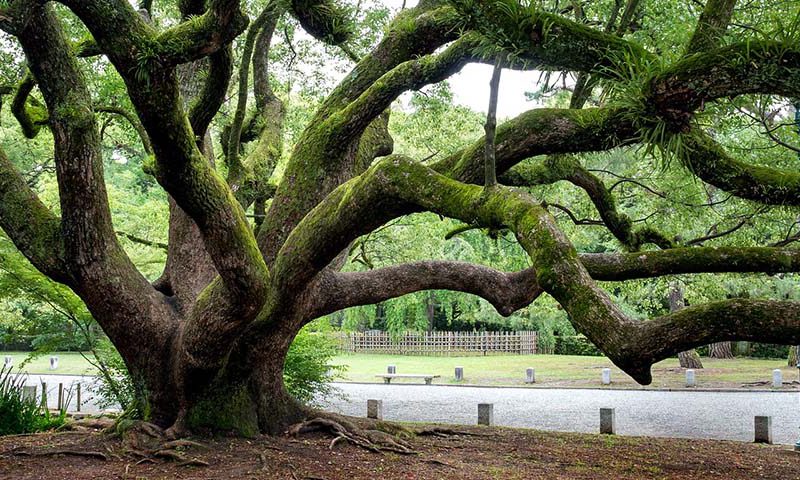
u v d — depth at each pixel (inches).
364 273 389.1
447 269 384.8
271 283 332.2
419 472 323.6
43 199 679.7
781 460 390.9
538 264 170.9
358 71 379.9
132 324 336.5
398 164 251.6
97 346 516.4
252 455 329.7
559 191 596.7
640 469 358.0
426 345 1598.2
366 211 267.9
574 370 1181.1
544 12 158.4
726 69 143.0
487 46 162.2
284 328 361.7
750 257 249.9
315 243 307.7
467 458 366.3
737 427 576.4
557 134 270.4
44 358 1381.6
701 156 230.2
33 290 469.4
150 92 212.1
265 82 496.4
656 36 354.9
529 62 166.6
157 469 307.3
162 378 346.6
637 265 277.3
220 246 271.0
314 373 499.5
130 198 1106.1
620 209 642.2
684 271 269.4
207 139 416.2
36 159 732.7
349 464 328.5
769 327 159.3
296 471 309.7
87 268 316.2
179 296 369.1
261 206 479.2
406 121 688.4
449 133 675.4
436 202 231.9
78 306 480.1
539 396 826.8
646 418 631.8
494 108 205.9
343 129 357.7
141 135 417.7
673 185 496.4
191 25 200.8
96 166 297.0
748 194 232.5
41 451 330.3
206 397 357.1
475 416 641.0
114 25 203.3
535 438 441.4
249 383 369.1
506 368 1237.1
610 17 364.8
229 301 298.8
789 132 395.9
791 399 778.2
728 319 159.8
